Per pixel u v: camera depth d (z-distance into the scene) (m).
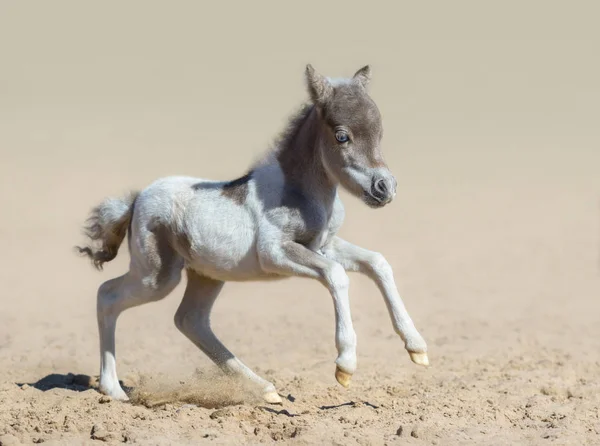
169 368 10.16
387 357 10.84
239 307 14.02
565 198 27.83
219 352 8.68
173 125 48.06
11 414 7.65
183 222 8.34
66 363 10.20
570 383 9.18
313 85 7.77
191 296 8.87
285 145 8.18
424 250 19.59
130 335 12.01
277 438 7.00
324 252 8.22
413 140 44.12
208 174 31.48
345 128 7.62
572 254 19.05
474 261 18.34
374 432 7.07
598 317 13.36
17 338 11.66
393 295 7.86
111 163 34.16
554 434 7.04
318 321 12.98
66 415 7.52
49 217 22.95
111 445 6.73
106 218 8.98
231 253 8.13
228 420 7.36
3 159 34.50
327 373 9.77
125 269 16.97
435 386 9.11
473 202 27.20
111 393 8.43
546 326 12.71
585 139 44.25
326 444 6.72
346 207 25.88
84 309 13.66
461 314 13.49
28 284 15.59
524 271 17.27
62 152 37.12
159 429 7.09
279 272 7.89
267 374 9.77
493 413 7.72
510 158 38.19
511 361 10.39
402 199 27.75
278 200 7.95
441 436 6.95
